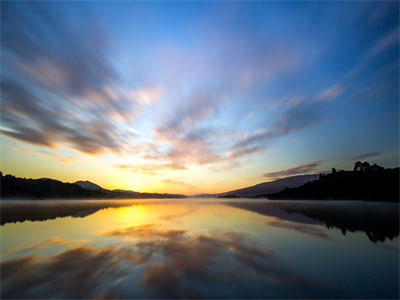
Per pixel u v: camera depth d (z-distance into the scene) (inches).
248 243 529.0
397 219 960.9
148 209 1765.5
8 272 342.6
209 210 1606.8
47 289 284.0
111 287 288.2
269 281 307.4
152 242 540.4
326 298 261.7
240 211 1489.9
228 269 352.5
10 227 801.6
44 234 653.9
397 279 317.7
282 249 475.2
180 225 824.3
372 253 448.1
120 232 679.7
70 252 453.1
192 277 319.6
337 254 439.2
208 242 539.2
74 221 973.2
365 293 275.1
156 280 309.4
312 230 705.6
